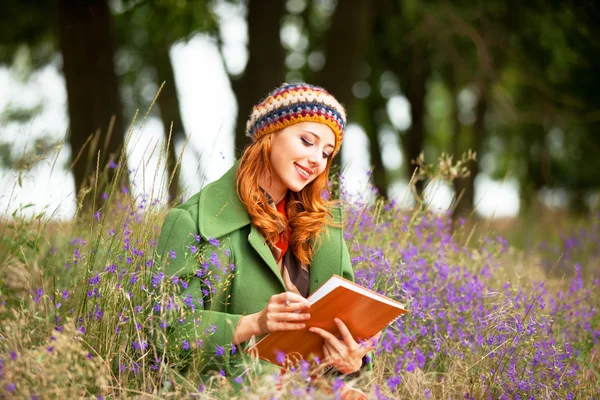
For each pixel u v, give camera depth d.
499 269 4.60
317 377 2.89
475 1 13.52
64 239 4.05
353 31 10.07
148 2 9.48
